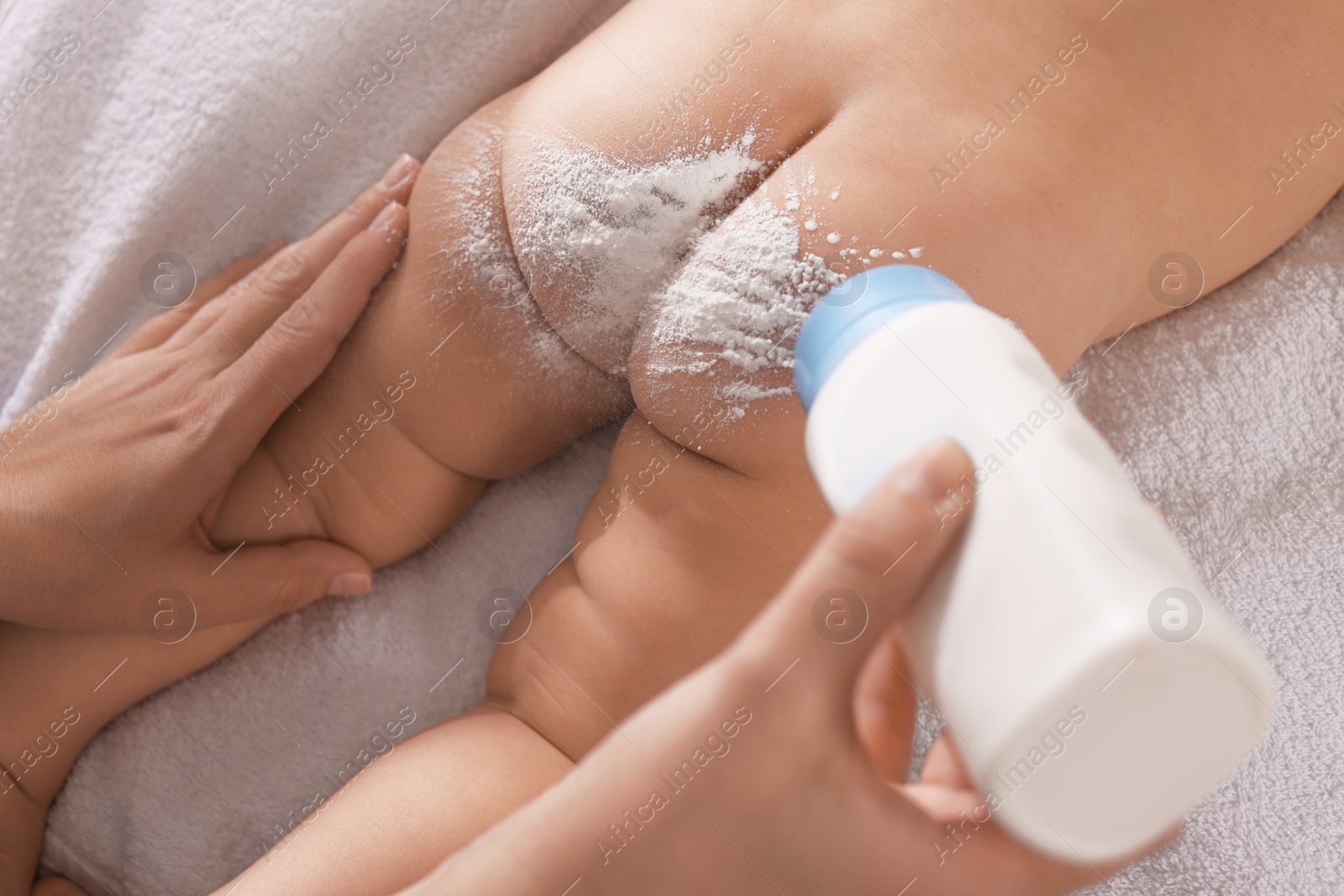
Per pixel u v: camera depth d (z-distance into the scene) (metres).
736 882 0.46
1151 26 0.65
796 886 0.46
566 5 0.85
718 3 0.67
